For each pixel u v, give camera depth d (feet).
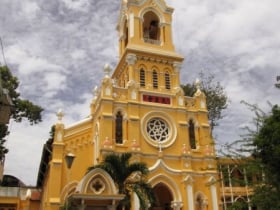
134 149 110.93
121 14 148.66
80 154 117.60
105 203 73.46
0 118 54.19
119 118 118.52
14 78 109.81
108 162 79.51
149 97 124.16
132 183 79.92
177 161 117.50
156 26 145.38
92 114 125.90
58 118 118.93
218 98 150.20
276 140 62.69
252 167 64.75
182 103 126.72
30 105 112.37
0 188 140.77
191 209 110.11
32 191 145.28
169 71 133.08
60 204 105.40
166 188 116.06
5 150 100.01
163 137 120.67
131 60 127.75
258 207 65.41
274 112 65.72
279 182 62.54
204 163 119.55
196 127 126.62
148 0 142.00
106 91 118.21
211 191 115.55
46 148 124.26
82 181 74.08
